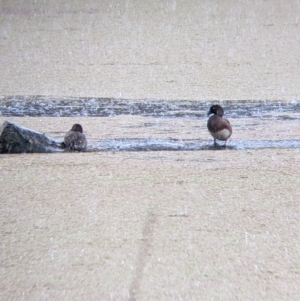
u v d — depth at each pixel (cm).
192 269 904
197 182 1290
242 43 3166
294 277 883
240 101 2145
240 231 1037
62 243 988
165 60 2834
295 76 2520
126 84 2414
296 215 1109
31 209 1139
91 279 873
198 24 3647
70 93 2275
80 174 1345
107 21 3759
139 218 1091
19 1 4397
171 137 1683
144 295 831
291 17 3784
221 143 1622
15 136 1514
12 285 859
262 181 1298
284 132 1745
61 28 3588
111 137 1680
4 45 3188
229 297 829
